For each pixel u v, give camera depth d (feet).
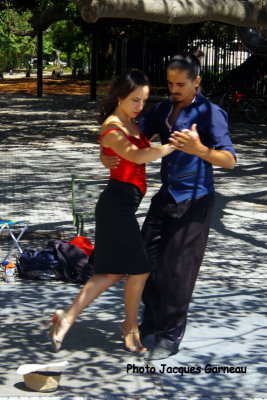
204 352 19.26
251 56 98.94
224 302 23.89
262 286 26.13
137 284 18.56
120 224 18.12
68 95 129.08
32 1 99.09
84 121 86.28
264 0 28.19
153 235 19.21
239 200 42.37
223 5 27.14
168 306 18.58
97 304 23.31
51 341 18.51
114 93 18.21
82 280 25.68
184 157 18.33
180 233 18.21
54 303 23.39
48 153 60.18
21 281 26.12
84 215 31.53
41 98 122.21
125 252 18.17
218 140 18.06
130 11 24.00
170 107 18.75
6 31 176.45
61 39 183.62
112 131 17.95
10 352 19.06
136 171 18.26
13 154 59.26
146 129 19.07
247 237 33.76
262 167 54.95
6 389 16.75
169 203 18.62
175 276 18.33
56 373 16.75
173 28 105.91
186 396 16.58
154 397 16.49
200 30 105.81
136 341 19.27
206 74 105.29
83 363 18.39
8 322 21.40
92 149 63.26
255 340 20.31
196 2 26.13
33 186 45.29
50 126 80.48
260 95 90.94
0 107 103.91
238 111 91.04
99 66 161.27
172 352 18.79
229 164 17.79
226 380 17.57
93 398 16.38
